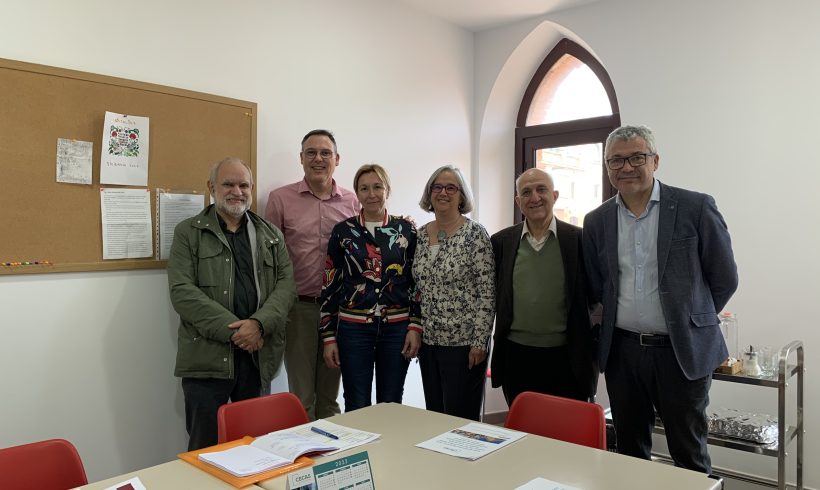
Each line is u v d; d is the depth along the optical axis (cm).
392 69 377
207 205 282
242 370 249
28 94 229
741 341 319
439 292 251
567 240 239
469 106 438
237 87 295
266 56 307
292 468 143
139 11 260
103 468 251
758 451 257
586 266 237
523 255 248
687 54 340
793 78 304
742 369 269
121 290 256
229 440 183
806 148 300
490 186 446
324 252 297
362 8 357
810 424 299
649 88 355
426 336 255
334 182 307
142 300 262
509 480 135
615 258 219
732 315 300
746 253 319
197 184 278
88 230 246
